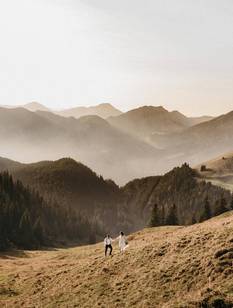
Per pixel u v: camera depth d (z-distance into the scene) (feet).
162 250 124.98
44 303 113.80
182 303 85.71
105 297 104.83
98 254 188.85
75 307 104.17
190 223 504.43
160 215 501.15
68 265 162.61
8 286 144.15
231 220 142.61
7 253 395.34
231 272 93.15
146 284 103.81
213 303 82.07
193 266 103.40
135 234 259.39
